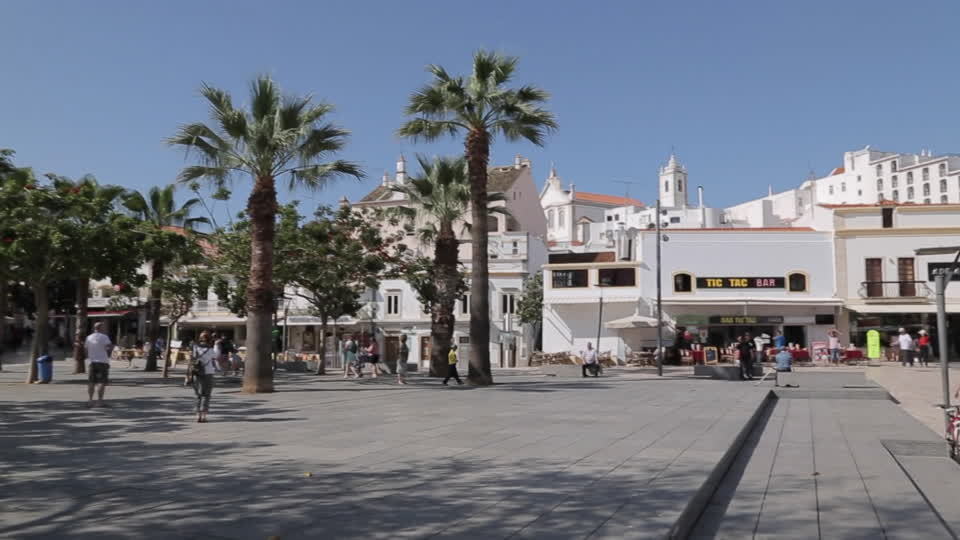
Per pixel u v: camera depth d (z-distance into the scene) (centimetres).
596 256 5647
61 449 993
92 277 2520
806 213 5575
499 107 2430
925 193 12644
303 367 3747
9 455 941
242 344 5831
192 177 2138
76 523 589
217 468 838
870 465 1012
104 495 694
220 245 3159
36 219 2352
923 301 4275
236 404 1694
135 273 2655
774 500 792
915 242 4362
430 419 1347
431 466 845
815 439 1280
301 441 1062
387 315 5372
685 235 4478
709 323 4397
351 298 3269
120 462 883
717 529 678
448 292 2916
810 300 4350
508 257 5200
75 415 1447
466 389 2211
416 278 3152
